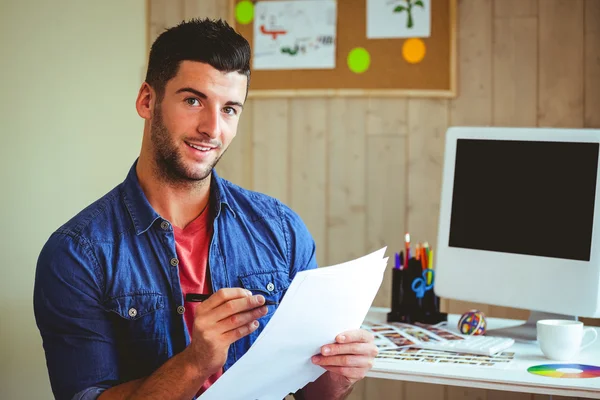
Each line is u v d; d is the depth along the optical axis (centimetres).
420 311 198
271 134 278
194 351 113
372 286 121
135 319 129
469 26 264
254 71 276
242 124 280
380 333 184
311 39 272
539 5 260
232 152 281
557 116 261
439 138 268
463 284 189
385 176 272
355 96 271
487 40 263
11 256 210
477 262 188
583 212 174
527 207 182
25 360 213
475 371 151
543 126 261
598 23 257
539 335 163
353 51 270
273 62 275
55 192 222
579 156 175
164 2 279
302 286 107
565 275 176
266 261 144
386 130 271
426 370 152
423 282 198
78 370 125
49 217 220
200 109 126
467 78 265
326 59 272
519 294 182
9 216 210
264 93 276
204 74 124
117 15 250
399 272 200
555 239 178
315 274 108
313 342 119
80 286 126
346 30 270
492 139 188
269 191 279
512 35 262
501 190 186
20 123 213
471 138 191
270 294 142
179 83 125
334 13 271
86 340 126
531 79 262
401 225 271
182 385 115
